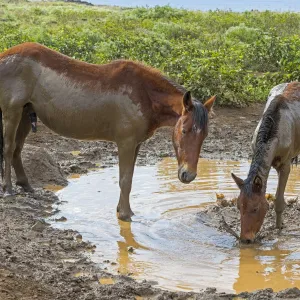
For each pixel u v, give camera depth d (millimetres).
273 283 6219
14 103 8273
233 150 12125
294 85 8258
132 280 6152
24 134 8836
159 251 7059
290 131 7594
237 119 14062
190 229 7789
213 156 11703
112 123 8016
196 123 7258
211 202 8875
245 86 15172
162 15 29531
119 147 8023
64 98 8070
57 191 9359
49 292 5633
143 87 7895
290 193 9328
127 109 7859
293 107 7824
